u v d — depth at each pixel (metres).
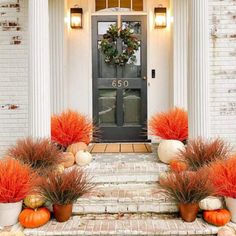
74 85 5.30
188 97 3.89
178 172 3.30
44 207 3.21
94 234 2.99
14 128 4.73
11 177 3.07
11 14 4.64
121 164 3.99
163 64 5.29
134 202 3.37
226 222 3.07
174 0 4.93
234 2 4.55
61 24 4.97
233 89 4.62
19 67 4.68
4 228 3.05
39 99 3.79
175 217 3.27
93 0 5.32
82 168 3.81
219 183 3.12
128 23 5.31
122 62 5.33
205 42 3.77
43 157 3.52
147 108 5.34
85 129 4.37
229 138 4.65
